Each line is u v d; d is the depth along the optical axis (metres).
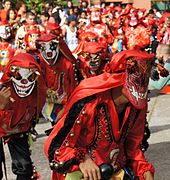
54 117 7.82
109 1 32.22
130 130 4.30
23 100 5.28
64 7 21.27
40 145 8.36
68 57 7.77
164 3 35.12
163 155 7.73
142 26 14.39
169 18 15.04
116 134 4.16
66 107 4.13
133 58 3.88
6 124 5.45
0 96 5.11
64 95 7.75
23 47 10.62
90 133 4.13
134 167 4.38
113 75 3.94
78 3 25.17
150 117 10.30
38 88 5.31
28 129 5.66
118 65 3.92
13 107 5.32
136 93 3.90
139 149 4.39
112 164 4.27
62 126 4.09
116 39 14.78
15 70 5.10
